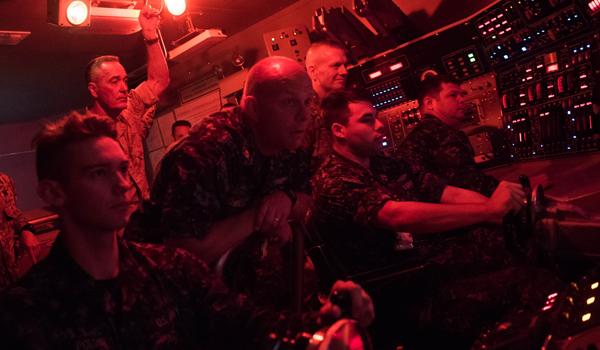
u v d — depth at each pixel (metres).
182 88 6.08
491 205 1.75
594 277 1.02
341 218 1.92
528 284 1.68
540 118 3.41
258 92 1.50
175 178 1.41
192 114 6.07
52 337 0.94
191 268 1.15
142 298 1.05
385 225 1.81
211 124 1.53
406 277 1.96
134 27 4.07
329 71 3.07
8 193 3.69
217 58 5.59
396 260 1.95
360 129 2.04
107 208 1.00
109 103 3.40
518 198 1.76
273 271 1.83
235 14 4.88
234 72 5.52
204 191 1.43
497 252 2.30
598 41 3.00
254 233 1.51
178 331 1.09
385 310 1.96
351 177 1.96
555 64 3.29
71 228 1.01
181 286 1.12
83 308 0.98
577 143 3.19
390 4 3.86
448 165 2.77
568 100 3.23
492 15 3.55
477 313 1.74
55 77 6.07
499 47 3.61
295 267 1.49
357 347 0.80
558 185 2.57
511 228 1.82
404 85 4.14
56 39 4.91
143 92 3.84
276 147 1.60
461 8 3.87
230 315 1.14
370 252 1.94
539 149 3.47
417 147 2.85
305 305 1.82
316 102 2.95
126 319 1.02
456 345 1.81
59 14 3.64
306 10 4.75
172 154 1.46
